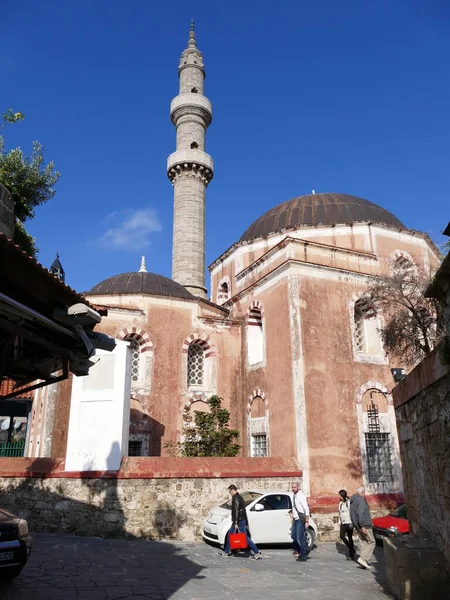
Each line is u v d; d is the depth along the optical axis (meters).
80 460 14.82
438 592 7.67
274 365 19.03
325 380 17.78
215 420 19.20
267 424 18.83
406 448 10.55
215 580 9.70
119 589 8.60
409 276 18.61
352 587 9.54
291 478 16.33
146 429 18.98
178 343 20.69
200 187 34.59
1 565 8.06
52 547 12.13
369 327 20.00
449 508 7.50
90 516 14.18
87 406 15.35
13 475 15.24
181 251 32.69
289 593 8.98
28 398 21.08
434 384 8.02
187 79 37.84
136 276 22.83
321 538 15.52
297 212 24.59
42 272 5.88
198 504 14.93
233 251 25.12
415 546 8.23
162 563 10.99
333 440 17.14
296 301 18.41
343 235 22.16
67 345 7.14
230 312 23.12
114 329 19.78
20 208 13.79
